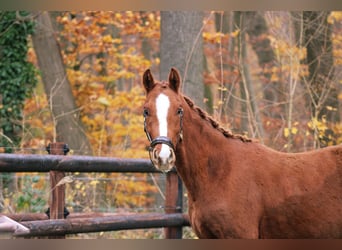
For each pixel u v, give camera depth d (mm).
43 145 13633
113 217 7773
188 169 6422
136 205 15398
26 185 8844
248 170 6449
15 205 9117
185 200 10992
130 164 8125
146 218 8227
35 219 7398
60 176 7141
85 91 17188
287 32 14969
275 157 6613
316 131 11766
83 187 10375
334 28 15445
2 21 13906
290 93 12680
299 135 14000
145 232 10984
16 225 4547
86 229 7309
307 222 6438
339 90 14047
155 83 6363
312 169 6543
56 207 7090
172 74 6297
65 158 7156
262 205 6414
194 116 6449
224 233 6320
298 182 6469
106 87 18062
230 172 6422
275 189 6430
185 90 12672
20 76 13922
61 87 15742
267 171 6484
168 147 5891
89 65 18094
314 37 13805
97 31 17109
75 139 15430
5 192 10070
